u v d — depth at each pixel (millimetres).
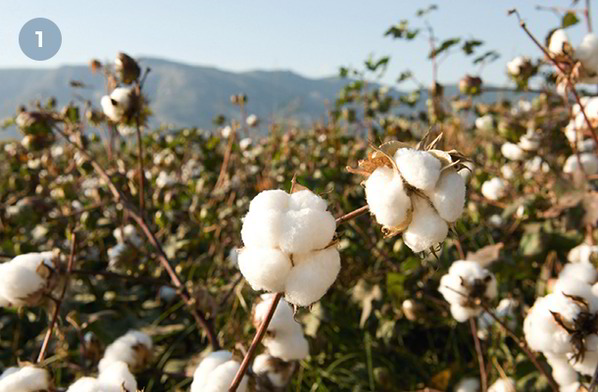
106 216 1555
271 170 2074
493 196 1364
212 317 871
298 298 394
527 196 1265
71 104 1231
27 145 1198
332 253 401
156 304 1320
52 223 1491
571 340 566
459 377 1046
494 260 1055
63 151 2049
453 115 1979
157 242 945
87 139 1312
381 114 2146
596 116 1062
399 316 1177
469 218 1508
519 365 906
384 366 1146
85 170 1279
